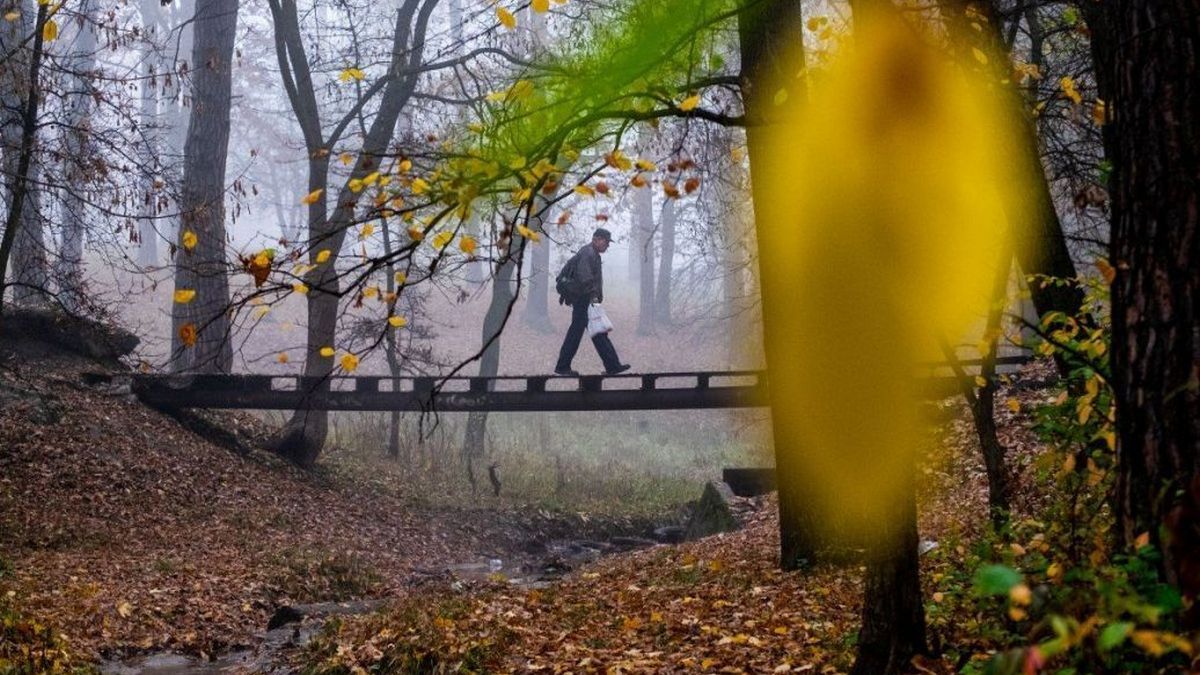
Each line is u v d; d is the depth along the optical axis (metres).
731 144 13.01
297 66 20.22
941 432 14.38
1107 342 4.13
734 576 9.43
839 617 7.14
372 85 20.62
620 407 17.92
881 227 5.76
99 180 13.45
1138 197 3.33
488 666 7.31
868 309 5.54
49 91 13.01
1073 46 10.65
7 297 20.69
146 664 9.30
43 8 12.14
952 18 6.51
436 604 9.69
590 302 18.05
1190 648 2.31
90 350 20.80
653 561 11.94
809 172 6.72
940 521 10.43
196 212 14.47
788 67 8.66
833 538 9.02
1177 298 3.21
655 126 4.96
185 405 19.38
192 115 22.72
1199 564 2.66
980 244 6.37
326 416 21.12
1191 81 3.25
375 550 16.58
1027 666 2.24
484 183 4.28
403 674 7.64
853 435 5.29
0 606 9.10
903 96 5.85
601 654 7.02
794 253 7.90
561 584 11.38
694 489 24.67
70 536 13.74
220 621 11.04
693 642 7.09
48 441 16.53
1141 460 3.29
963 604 5.71
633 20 4.89
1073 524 4.14
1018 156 7.36
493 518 19.91
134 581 11.89
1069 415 4.37
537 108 4.70
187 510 16.34
